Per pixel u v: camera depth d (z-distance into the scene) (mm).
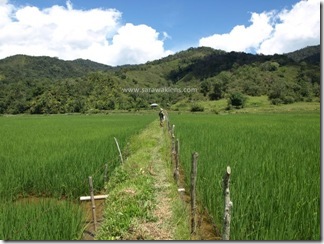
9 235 8047
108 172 14281
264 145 16609
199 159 13836
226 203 6641
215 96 121625
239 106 97562
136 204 9367
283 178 10070
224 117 52969
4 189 12172
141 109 107562
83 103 101250
